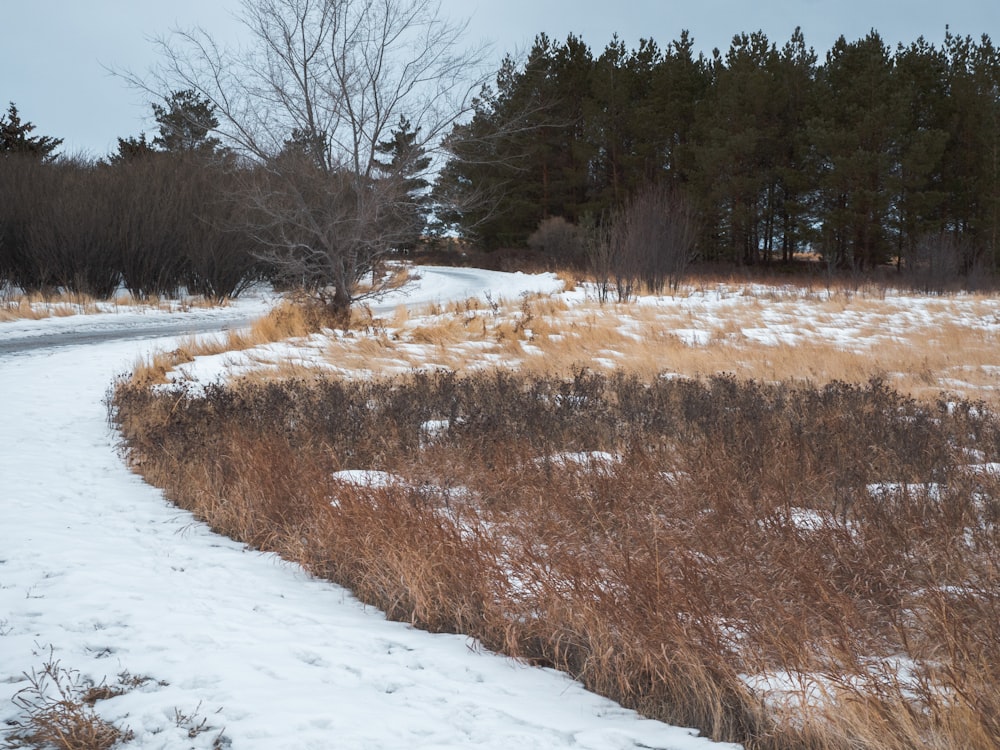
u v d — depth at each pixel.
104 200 30.45
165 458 7.49
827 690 3.21
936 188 41.66
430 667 3.67
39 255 29.25
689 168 46.22
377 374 13.47
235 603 4.41
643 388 11.10
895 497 5.49
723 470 6.06
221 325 23.61
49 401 11.38
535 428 8.22
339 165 19.33
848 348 17.12
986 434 8.05
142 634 3.89
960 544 4.60
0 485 6.90
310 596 4.64
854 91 39.88
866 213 38.78
